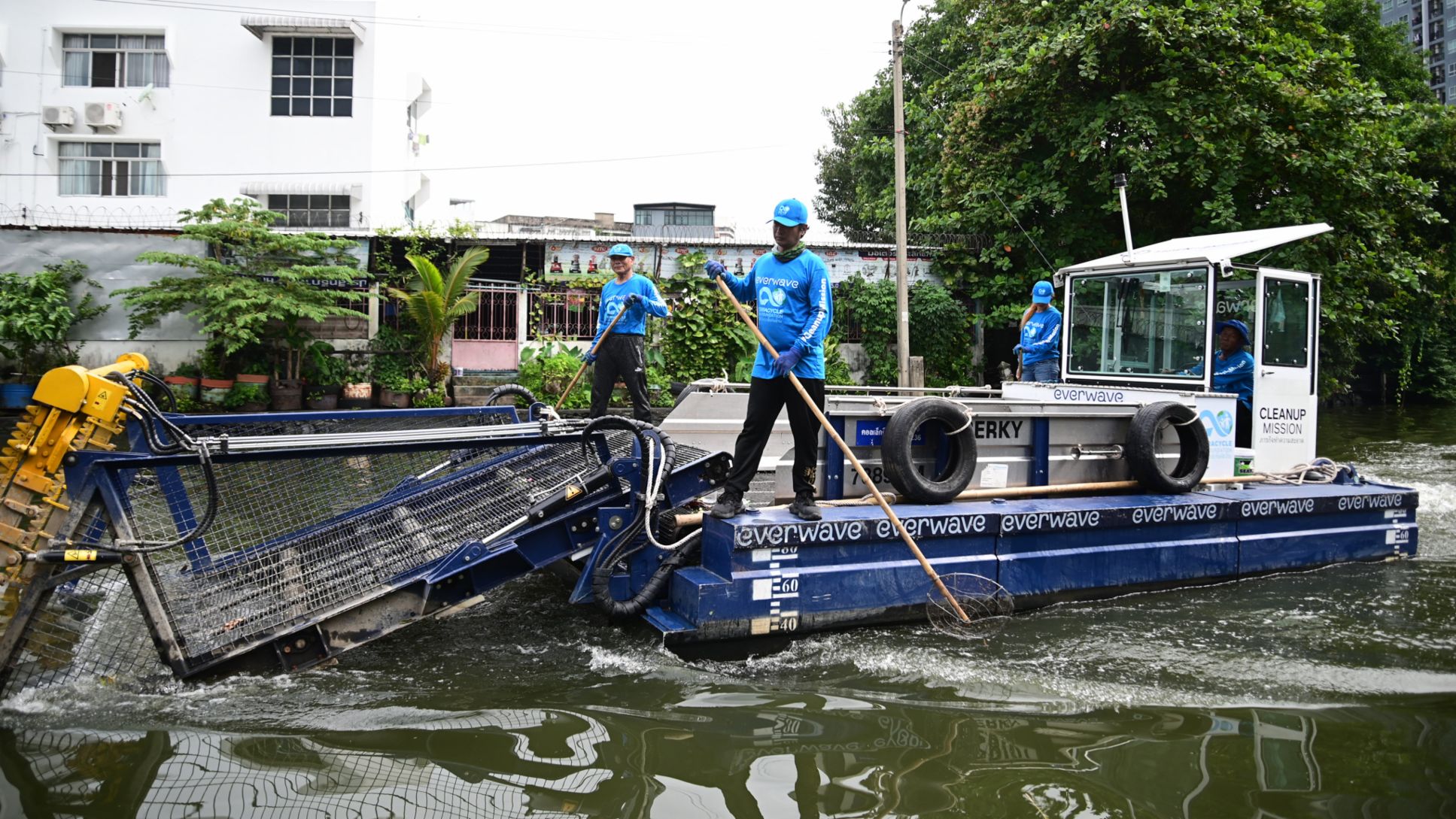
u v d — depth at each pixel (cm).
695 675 390
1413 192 1438
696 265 1670
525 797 278
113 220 1923
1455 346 2514
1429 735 337
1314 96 1388
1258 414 656
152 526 391
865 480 443
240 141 1941
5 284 1456
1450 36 7400
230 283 1422
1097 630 459
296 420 500
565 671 392
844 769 302
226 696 356
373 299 1619
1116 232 1567
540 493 467
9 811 265
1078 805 280
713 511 447
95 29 1906
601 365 739
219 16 1925
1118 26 1352
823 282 445
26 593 349
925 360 1758
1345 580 562
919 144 2000
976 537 482
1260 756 317
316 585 404
